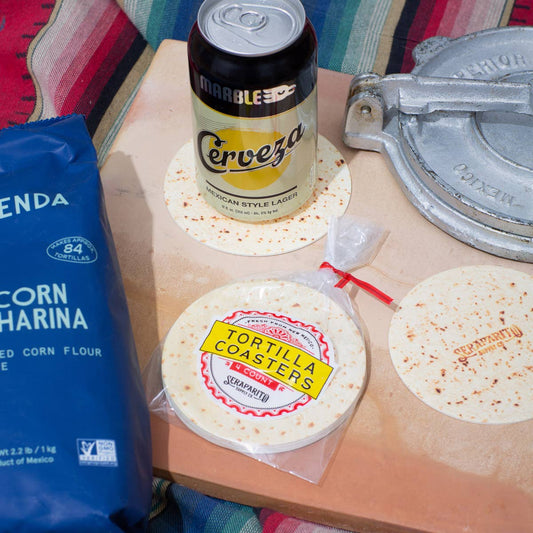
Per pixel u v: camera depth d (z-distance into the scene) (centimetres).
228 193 64
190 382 56
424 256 66
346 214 69
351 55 100
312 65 57
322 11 101
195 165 69
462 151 68
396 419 56
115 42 104
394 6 100
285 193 64
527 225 62
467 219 65
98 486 46
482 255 66
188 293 64
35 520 45
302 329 59
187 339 59
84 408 48
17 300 52
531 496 52
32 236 55
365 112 69
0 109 111
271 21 56
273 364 57
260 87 54
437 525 51
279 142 59
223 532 59
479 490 53
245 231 67
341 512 52
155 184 71
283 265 65
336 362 57
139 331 62
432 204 67
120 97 103
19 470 46
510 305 61
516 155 67
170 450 55
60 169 60
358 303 63
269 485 53
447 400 56
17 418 47
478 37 75
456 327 60
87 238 56
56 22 103
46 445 47
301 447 54
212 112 57
